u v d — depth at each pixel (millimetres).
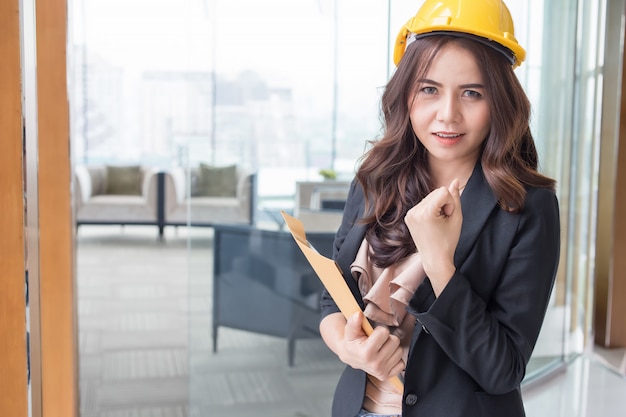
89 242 5145
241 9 2225
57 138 1614
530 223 859
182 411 2668
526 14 2973
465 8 846
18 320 1104
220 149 2307
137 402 2705
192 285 2402
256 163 2305
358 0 2270
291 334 2441
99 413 2605
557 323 3348
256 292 2422
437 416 865
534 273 848
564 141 3277
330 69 2281
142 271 4551
